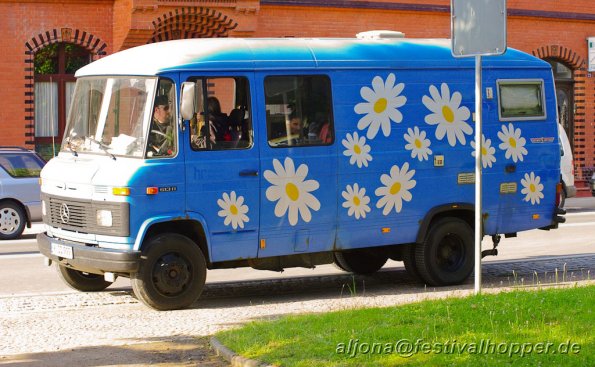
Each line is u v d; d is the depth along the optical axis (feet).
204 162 41.60
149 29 82.07
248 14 85.71
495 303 34.71
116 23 84.23
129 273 41.11
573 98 111.55
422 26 98.43
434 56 47.75
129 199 40.19
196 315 39.88
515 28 105.91
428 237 47.21
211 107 41.98
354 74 45.50
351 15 94.58
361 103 45.55
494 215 49.06
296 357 29.09
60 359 32.01
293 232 43.83
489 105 48.98
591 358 27.53
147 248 40.55
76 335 35.83
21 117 82.33
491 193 48.85
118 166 40.86
